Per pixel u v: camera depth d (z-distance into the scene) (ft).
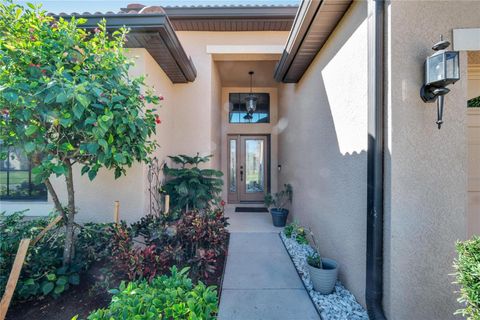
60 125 7.74
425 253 6.45
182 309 4.74
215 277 10.04
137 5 15.39
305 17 9.31
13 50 7.25
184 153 16.90
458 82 6.52
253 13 15.75
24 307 7.51
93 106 7.54
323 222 11.28
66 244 8.78
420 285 6.43
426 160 6.50
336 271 8.67
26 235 8.93
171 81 16.43
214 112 18.97
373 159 6.76
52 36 8.09
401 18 6.50
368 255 6.94
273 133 25.90
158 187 13.73
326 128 10.96
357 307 7.88
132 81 9.37
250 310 7.93
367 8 7.38
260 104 26.32
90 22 10.30
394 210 6.45
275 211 17.88
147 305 4.95
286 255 12.32
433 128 6.51
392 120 6.48
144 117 10.21
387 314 6.52
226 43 17.25
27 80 7.13
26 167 12.00
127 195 11.67
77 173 11.69
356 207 8.21
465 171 6.52
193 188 14.66
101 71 8.34
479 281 4.63
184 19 16.03
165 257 8.57
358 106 8.08
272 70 21.31
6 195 12.05
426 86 6.34
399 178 6.47
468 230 8.34
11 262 7.91
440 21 6.53
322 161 11.45
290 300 8.48
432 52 6.49
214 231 10.19
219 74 22.17
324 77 11.20
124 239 8.75
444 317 6.43
